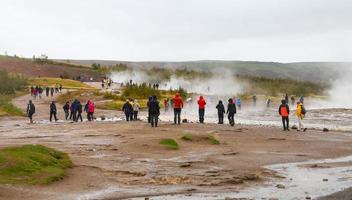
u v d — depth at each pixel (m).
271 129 36.41
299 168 18.88
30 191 13.83
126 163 19.14
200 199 13.34
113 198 13.56
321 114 60.94
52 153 18.28
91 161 19.33
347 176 17.06
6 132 33.31
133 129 33.47
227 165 19.27
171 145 24.02
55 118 46.72
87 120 47.09
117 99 75.94
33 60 168.88
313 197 13.46
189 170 17.95
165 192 14.35
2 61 158.50
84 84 120.25
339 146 26.08
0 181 14.27
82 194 13.93
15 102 75.31
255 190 14.66
